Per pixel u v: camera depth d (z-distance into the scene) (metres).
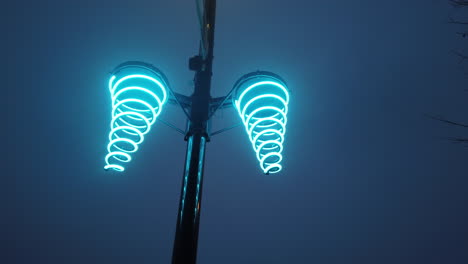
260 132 5.68
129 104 5.73
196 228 4.25
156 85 5.28
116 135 5.73
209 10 5.95
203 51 5.56
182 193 4.46
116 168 5.80
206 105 5.19
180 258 4.01
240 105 5.55
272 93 5.39
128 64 5.24
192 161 4.67
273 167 5.73
